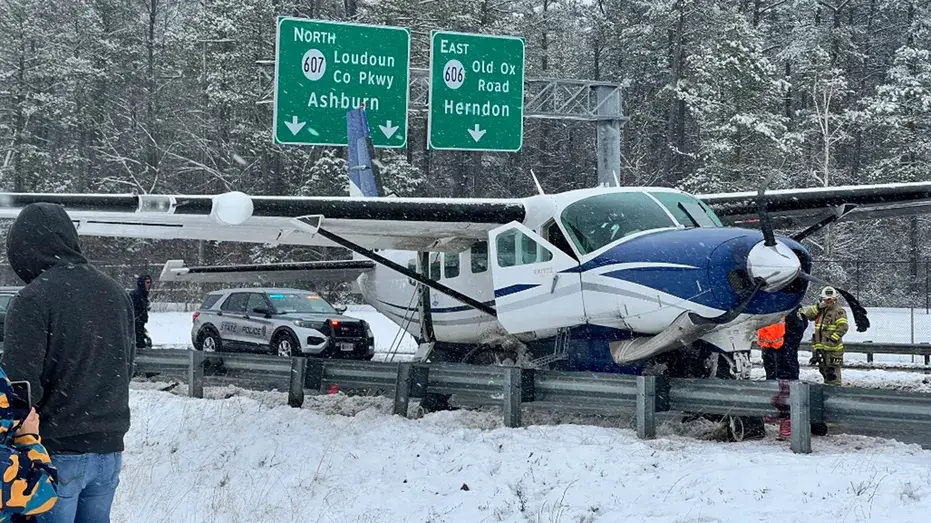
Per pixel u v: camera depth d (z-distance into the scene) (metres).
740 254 9.85
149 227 12.17
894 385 15.35
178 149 53.75
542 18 59.62
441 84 22.67
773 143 43.22
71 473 4.71
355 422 11.02
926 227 45.47
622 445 9.18
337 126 22.09
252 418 11.43
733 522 6.70
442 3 43.34
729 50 44.91
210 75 48.44
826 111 41.06
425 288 15.34
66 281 4.78
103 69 57.94
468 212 12.08
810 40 53.25
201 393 13.61
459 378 11.20
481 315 14.22
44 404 4.72
